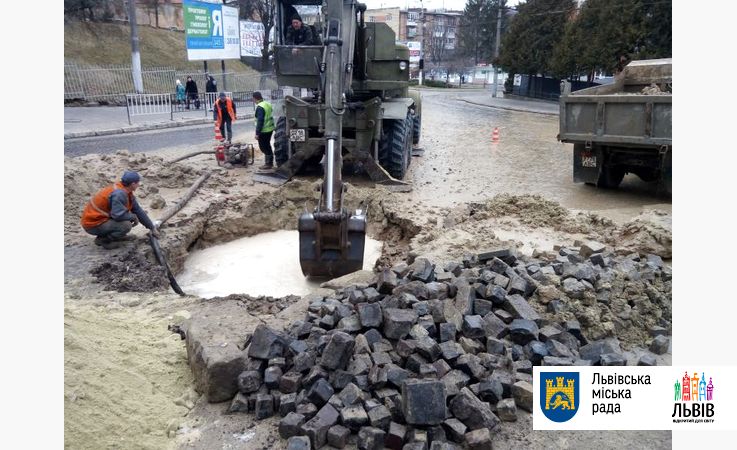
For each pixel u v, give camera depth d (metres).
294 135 9.76
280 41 9.63
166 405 3.74
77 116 19.84
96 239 6.67
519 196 8.36
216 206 8.58
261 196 8.97
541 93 39.88
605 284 4.96
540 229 7.40
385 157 10.54
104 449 3.29
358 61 9.83
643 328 4.74
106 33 29.88
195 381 3.97
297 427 3.43
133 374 3.90
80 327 4.19
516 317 4.45
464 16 67.44
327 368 3.76
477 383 3.79
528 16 39.88
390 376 3.65
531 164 12.93
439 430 3.40
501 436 3.51
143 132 17.47
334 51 6.17
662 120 8.62
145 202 8.45
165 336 4.52
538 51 39.19
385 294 4.70
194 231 7.77
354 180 10.37
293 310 4.82
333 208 6.07
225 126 15.45
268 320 4.65
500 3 60.56
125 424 3.48
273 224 8.92
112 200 6.38
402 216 8.13
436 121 22.78
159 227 7.36
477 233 7.10
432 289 4.52
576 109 9.53
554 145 16.11
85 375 3.66
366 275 5.68
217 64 34.28
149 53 30.94
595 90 10.74
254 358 3.91
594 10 30.86
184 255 7.38
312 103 10.17
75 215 7.66
